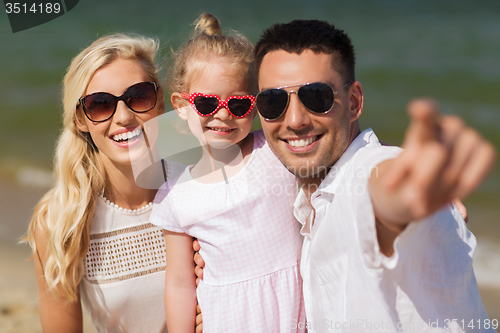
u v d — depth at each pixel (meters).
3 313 3.68
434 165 0.75
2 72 12.56
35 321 3.56
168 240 2.03
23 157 8.02
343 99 1.50
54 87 11.81
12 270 4.50
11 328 3.43
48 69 12.83
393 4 17.33
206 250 1.94
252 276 1.87
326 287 1.51
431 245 1.41
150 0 17.62
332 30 1.51
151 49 2.17
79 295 2.21
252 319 1.85
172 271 2.02
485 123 9.66
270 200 1.91
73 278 2.10
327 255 1.48
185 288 2.01
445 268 1.44
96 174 2.13
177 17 16.22
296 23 1.54
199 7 17.44
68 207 2.06
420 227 1.24
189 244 2.03
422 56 13.04
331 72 1.47
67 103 2.07
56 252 2.05
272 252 1.88
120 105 1.95
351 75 1.54
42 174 7.40
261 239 1.88
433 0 17.22
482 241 5.36
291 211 1.92
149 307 2.21
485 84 11.42
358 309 1.34
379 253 1.14
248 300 1.86
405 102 10.80
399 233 1.16
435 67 12.41
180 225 1.98
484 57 12.75
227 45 2.01
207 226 1.93
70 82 2.05
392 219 1.05
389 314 1.29
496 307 4.02
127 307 2.19
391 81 11.91
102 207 2.18
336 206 1.41
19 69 12.79
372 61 12.88
